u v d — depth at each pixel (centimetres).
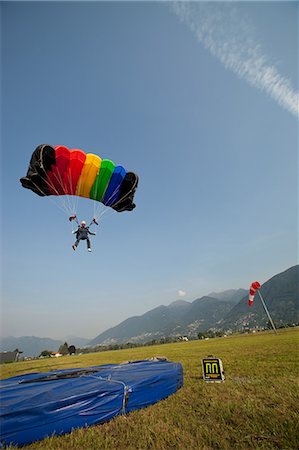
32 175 937
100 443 426
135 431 465
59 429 474
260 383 743
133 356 2530
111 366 906
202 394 681
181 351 2577
